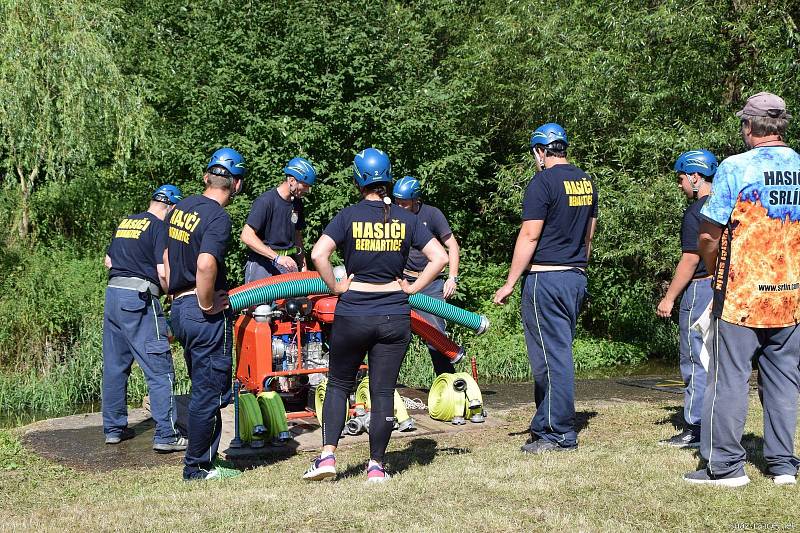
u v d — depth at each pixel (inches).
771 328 170.1
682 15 506.0
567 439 216.8
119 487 201.8
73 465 230.5
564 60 551.8
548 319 214.5
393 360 186.5
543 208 210.8
